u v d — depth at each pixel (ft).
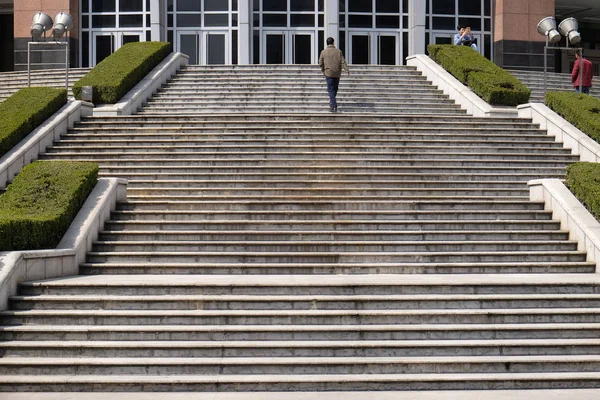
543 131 58.29
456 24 110.73
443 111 67.21
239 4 105.09
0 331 29.94
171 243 39.63
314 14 108.37
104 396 26.94
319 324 30.83
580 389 27.76
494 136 56.85
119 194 44.93
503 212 43.42
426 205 44.75
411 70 80.07
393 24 109.40
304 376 28.09
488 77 67.92
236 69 79.15
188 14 107.96
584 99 60.29
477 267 37.52
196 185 47.75
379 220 42.75
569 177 44.55
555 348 29.58
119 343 29.43
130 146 53.42
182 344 29.32
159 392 27.53
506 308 32.09
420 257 38.68
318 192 46.75
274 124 57.72
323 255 38.34
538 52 108.27
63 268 36.27
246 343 29.43
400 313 30.94
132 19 107.86
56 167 43.47
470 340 29.96
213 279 35.04
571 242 40.14
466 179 49.55
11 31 127.75
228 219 43.04
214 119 59.41
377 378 27.84
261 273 37.32
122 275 37.09
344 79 76.18
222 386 27.66
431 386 27.84
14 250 34.88
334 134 55.47
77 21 106.83
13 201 39.24
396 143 54.85
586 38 128.57
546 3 108.47
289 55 108.17
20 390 27.63
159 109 67.00
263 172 49.55
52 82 82.94
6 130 50.06
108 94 63.67
